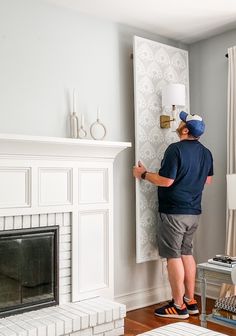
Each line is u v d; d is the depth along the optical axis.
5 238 2.64
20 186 2.68
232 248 3.42
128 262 3.45
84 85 3.21
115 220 3.38
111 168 3.15
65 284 2.91
